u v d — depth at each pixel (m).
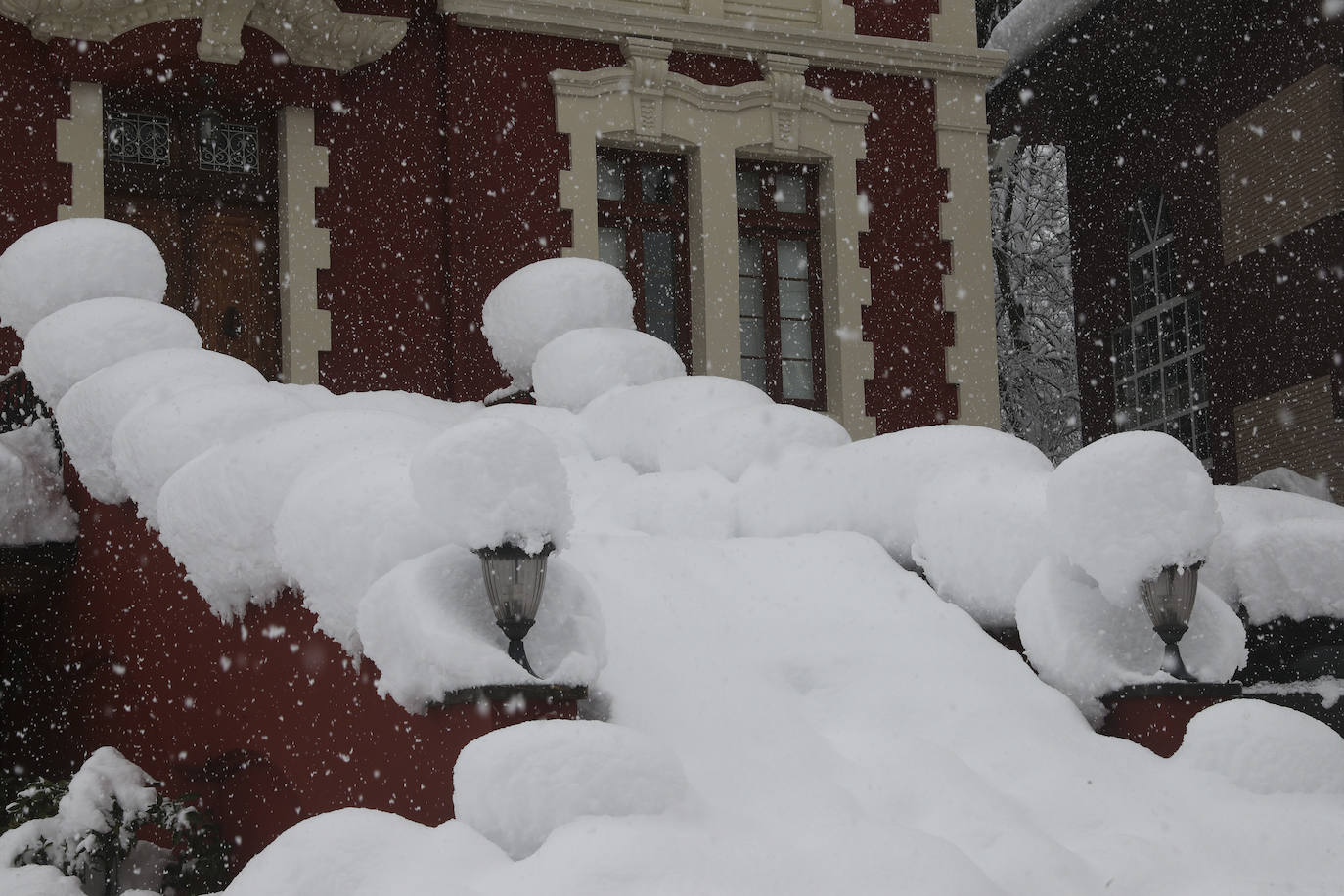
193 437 7.22
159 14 11.46
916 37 14.28
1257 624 7.73
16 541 8.79
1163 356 17.78
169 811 7.29
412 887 4.68
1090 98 18.41
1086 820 5.63
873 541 7.48
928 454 7.53
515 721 5.40
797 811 5.40
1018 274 30.38
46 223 11.53
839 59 13.90
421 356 12.63
